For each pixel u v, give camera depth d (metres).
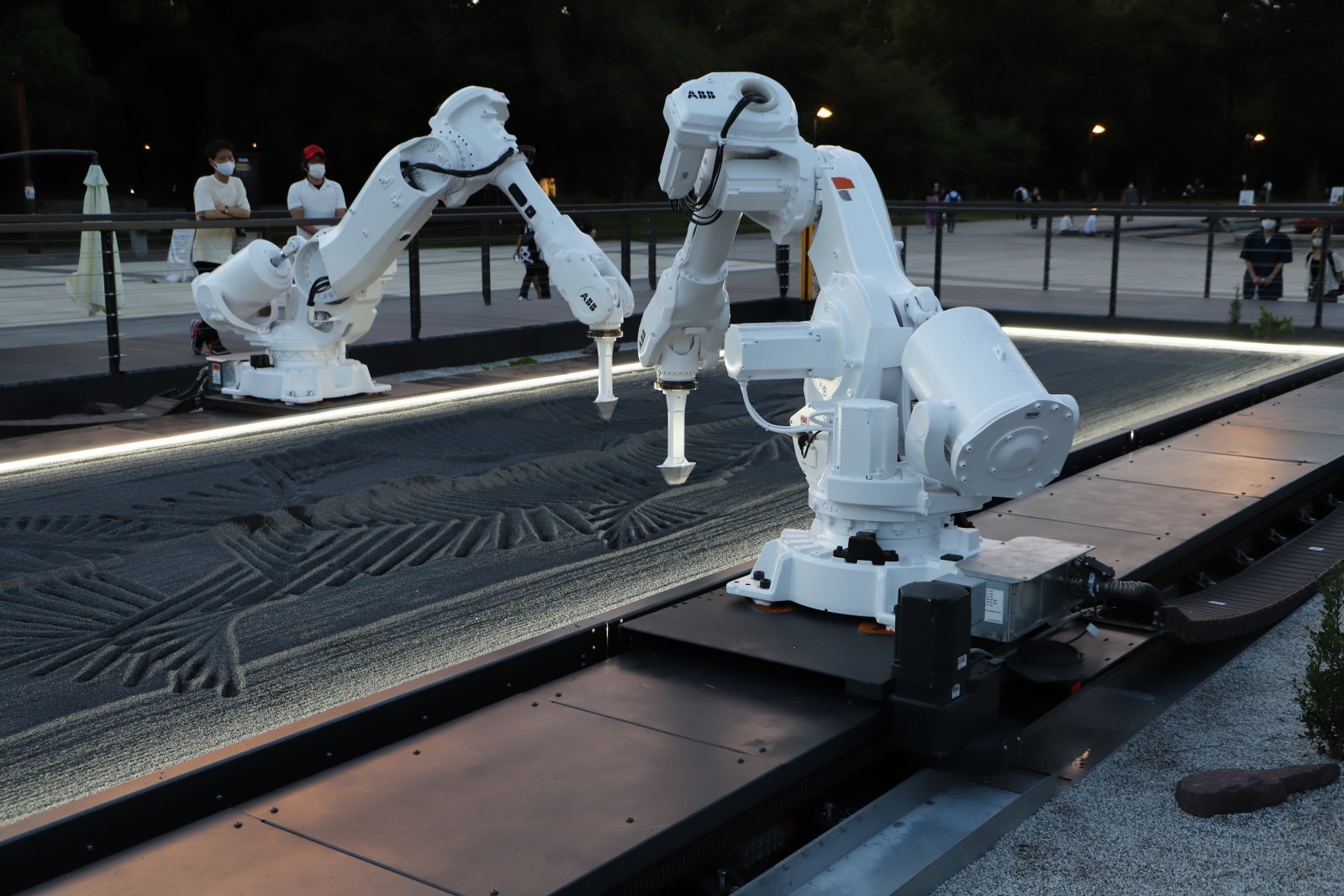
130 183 48.59
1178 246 20.89
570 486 6.67
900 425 3.87
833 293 3.95
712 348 4.82
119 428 8.02
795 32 54.50
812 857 3.00
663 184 4.21
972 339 3.58
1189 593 5.20
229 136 45.75
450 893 2.36
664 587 4.95
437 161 7.31
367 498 6.28
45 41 35.22
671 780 2.86
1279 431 7.16
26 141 31.86
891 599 3.76
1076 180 76.38
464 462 7.18
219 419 8.35
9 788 3.25
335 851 2.55
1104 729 3.89
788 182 4.04
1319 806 3.36
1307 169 73.94
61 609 4.67
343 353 8.88
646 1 47.56
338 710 3.25
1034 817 3.33
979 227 34.88
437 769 2.94
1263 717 3.99
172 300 11.75
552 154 47.75
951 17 70.25
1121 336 13.04
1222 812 3.30
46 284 10.40
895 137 56.44
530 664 3.69
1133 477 5.96
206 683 3.97
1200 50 70.81
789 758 2.97
